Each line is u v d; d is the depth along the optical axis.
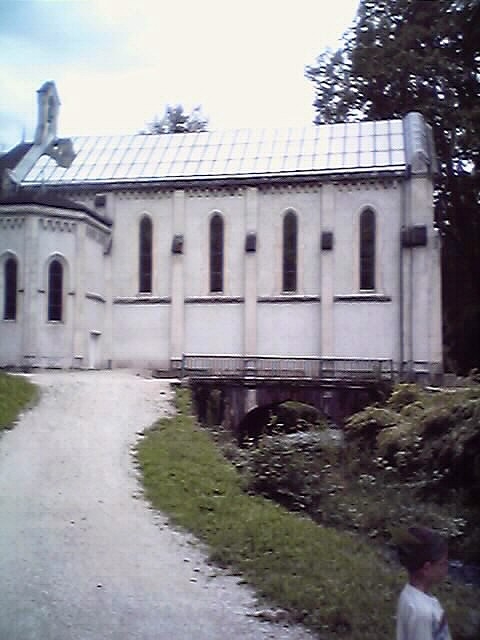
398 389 31.08
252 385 35.50
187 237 45.09
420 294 41.44
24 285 39.25
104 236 45.38
